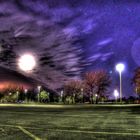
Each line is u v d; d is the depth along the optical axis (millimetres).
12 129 12430
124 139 9422
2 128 12852
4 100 154000
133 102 95562
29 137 9844
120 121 16922
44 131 11656
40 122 16281
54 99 162500
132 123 15531
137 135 10438
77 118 19609
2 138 9602
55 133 10992
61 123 15586
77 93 141125
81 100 139250
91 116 21828
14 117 20766
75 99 140375
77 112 28391
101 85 135500
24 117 20688
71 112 28297
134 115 22750
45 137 9859
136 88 75688
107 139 9414
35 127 13344
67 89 144625
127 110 32250
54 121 16984
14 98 156000
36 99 162250
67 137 9867
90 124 14961
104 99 135125
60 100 148500
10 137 9844
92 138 9641
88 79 136750
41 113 26422
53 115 23250
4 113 26375
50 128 12898
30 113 26266
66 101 135250
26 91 162125
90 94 136125
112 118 19547
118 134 10703
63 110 33156
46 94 152625
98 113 26203
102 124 14945
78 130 12055
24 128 12859
